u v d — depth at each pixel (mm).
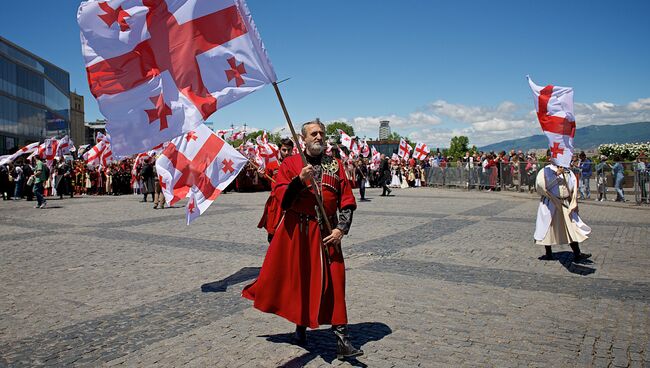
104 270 7590
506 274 7168
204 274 7297
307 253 4379
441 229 11602
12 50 57844
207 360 4211
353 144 32531
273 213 4734
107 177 30531
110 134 4750
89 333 4879
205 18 4750
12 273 7422
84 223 13516
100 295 6219
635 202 18453
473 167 28500
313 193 4391
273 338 4754
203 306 5758
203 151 7660
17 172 25719
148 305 5793
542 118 8125
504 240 10016
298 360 4219
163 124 4777
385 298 5980
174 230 11883
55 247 9633
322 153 4496
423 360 4180
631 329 4891
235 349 4469
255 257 8531
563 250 8953
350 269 7508
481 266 7684
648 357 4207
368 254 8625
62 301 5965
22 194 25844
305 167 4180
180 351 4414
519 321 5145
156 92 4777
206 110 4738
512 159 26078
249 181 28469
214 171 7629
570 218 7953
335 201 4422
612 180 19656
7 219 14695
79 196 28578
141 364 4129
